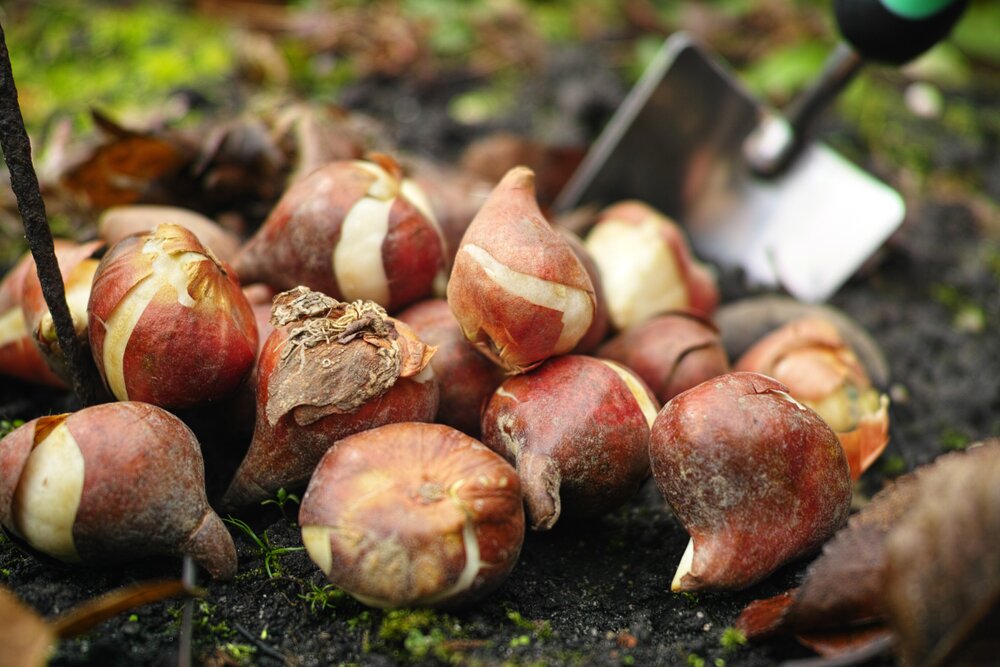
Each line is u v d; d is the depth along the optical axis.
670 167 0.55
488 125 0.65
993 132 0.72
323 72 0.67
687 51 0.53
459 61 0.72
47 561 0.40
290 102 0.51
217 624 0.40
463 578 0.38
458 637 0.39
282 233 0.43
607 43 0.77
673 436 0.40
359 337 0.40
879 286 0.56
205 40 0.70
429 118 0.65
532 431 0.40
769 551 0.39
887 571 0.37
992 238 0.60
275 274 0.43
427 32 0.71
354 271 0.42
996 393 0.51
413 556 0.38
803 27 0.77
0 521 0.39
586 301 0.41
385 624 0.39
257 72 0.64
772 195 0.54
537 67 0.72
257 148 0.48
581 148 0.55
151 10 0.73
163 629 0.39
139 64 0.67
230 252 0.45
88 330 0.41
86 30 0.69
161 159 0.47
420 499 0.38
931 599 0.37
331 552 0.38
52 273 0.40
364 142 0.51
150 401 0.41
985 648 0.37
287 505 0.42
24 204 0.39
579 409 0.41
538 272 0.40
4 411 0.45
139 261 0.40
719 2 0.81
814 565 0.38
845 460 0.41
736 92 0.54
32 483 0.39
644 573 0.42
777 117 0.54
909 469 0.47
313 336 0.40
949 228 0.61
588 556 0.42
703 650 0.39
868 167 0.65
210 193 0.48
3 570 0.40
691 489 0.40
